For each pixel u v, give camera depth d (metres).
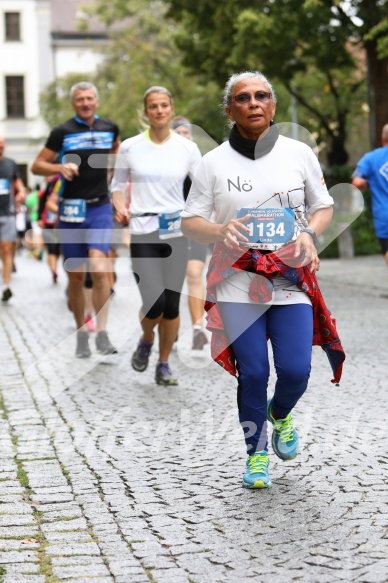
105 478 7.16
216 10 30.92
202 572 5.19
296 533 5.78
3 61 76.12
